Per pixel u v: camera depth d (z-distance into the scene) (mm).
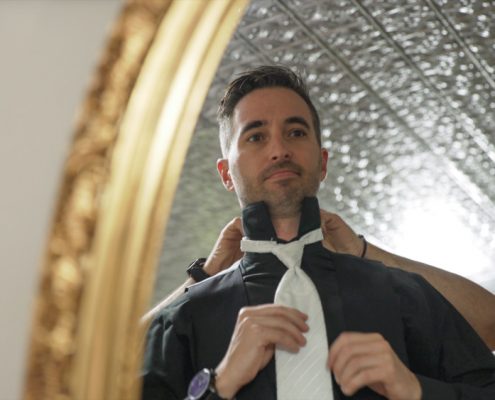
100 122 873
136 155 872
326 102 2131
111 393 855
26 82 917
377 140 2164
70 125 898
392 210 2061
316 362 1133
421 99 2107
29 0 934
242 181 1242
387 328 1193
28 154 903
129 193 867
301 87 1312
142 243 869
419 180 2109
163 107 882
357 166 2160
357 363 1092
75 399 844
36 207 890
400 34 2020
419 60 2066
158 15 882
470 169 2070
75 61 911
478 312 1635
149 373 1163
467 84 2057
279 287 1188
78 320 852
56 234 858
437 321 1260
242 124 1259
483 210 2035
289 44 1969
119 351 861
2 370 873
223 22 902
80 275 854
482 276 1891
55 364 847
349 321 1179
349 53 2045
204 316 1230
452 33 2000
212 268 1415
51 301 851
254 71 1315
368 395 1143
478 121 2074
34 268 881
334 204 2143
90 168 867
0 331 879
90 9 919
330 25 1965
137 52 878
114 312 858
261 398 1137
